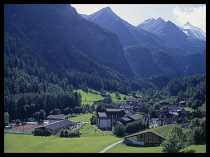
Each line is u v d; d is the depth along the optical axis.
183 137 73.12
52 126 117.44
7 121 130.75
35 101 170.50
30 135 105.44
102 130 127.62
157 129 98.06
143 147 83.50
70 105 196.00
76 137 104.19
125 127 115.38
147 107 188.62
